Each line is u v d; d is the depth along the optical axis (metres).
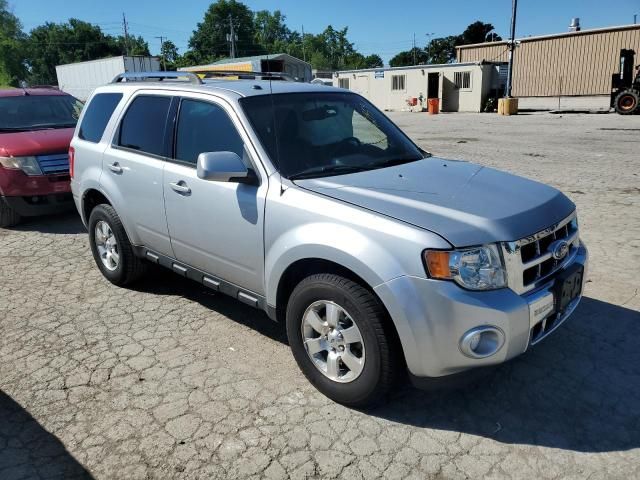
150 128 4.49
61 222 7.73
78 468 2.86
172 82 4.58
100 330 4.34
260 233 3.51
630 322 4.23
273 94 4.02
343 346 3.21
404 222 2.92
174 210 4.17
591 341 3.98
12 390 3.55
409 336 2.86
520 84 34.34
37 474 2.83
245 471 2.81
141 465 2.87
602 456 2.88
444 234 2.83
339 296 3.11
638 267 5.26
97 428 3.16
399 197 3.19
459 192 3.32
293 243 3.25
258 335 4.22
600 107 29.02
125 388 3.54
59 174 7.30
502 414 3.23
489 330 2.82
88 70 33.03
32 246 6.61
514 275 2.91
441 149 14.12
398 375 3.11
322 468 2.82
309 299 3.29
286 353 3.95
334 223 3.10
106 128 4.99
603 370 3.64
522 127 20.08
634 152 12.46
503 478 2.74
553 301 3.10
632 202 7.64
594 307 4.48
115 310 4.71
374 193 3.26
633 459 2.85
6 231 7.34
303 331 3.40
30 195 7.17
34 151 7.18
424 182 3.50
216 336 4.21
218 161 3.41
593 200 7.83
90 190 5.16
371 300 3.00
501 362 2.91
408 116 29.52
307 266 3.40
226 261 3.85
